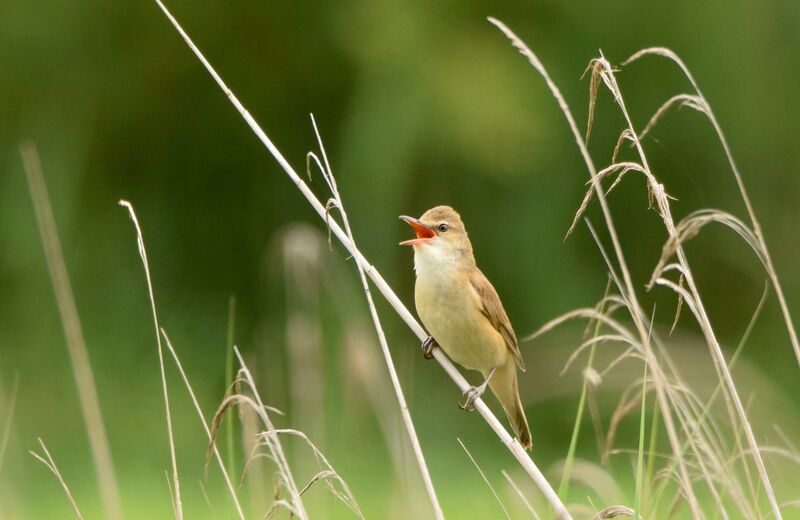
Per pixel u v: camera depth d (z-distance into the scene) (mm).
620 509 4402
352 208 16062
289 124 18297
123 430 14219
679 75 17172
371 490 10750
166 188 17938
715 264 17750
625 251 17469
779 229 17547
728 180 17578
